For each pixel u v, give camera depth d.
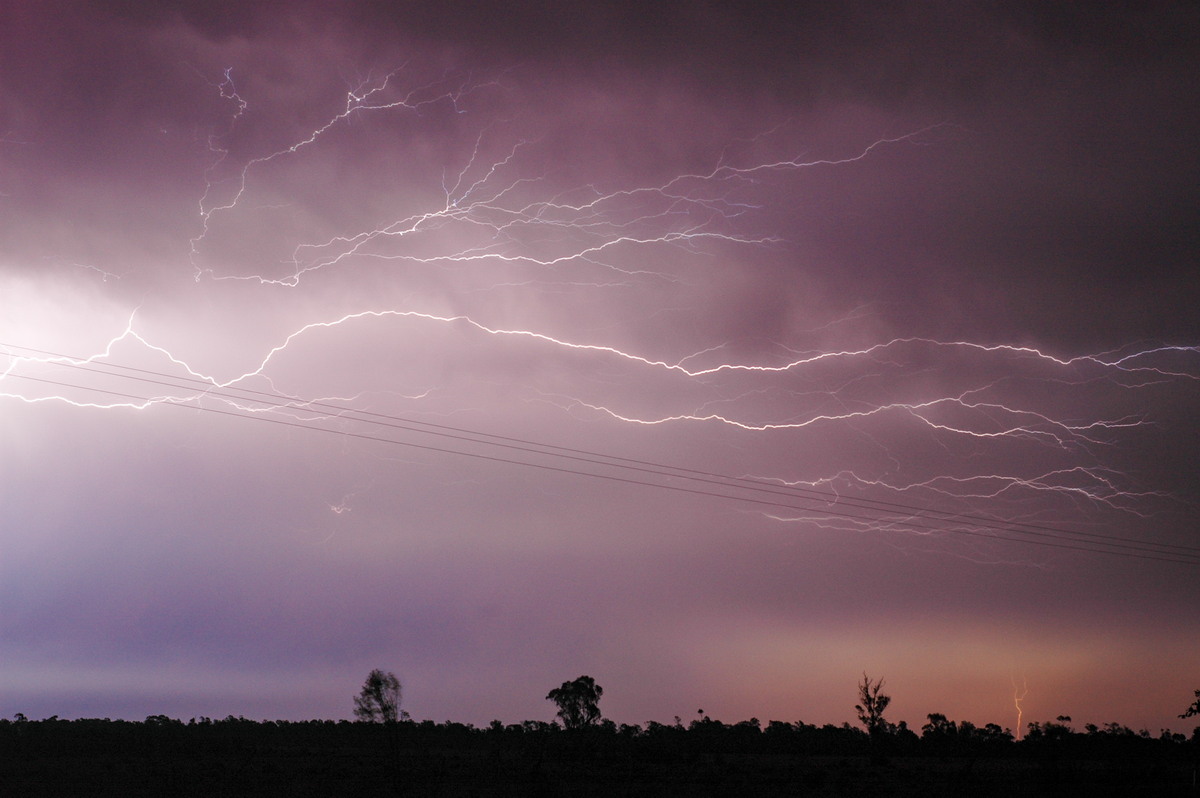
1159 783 36.50
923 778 38.94
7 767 42.62
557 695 52.16
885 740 62.97
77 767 42.84
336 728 75.62
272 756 51.16
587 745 53.09
